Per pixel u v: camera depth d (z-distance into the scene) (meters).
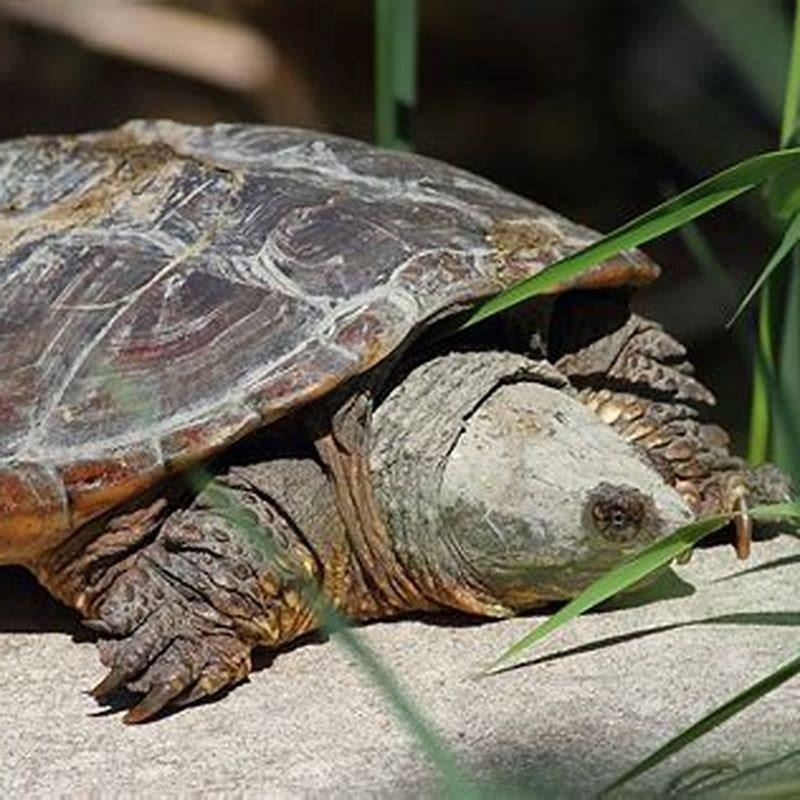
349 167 8.34
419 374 7.70
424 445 7.59
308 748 6.98
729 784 6.48
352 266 7.65
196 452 7.30
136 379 7.50
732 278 16.84
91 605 7.67
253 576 7.36
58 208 8.27
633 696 7.16
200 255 7.81
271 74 19.25
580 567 7.46
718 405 15.59
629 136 19.41
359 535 7.65
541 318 7.97
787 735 6.84
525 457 7.55
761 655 7.39
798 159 6.82
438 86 19.69
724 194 6.89
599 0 19.91
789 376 8.84
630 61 19.50
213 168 8.20
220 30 19.31
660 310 16.73
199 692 7.29
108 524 7.48
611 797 6.48
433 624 7.81
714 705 7.07
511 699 7.19
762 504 8.22
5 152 8.79
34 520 7.41
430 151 19.38
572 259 7.08
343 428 7.52
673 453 8.31
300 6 19.22
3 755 7.05
